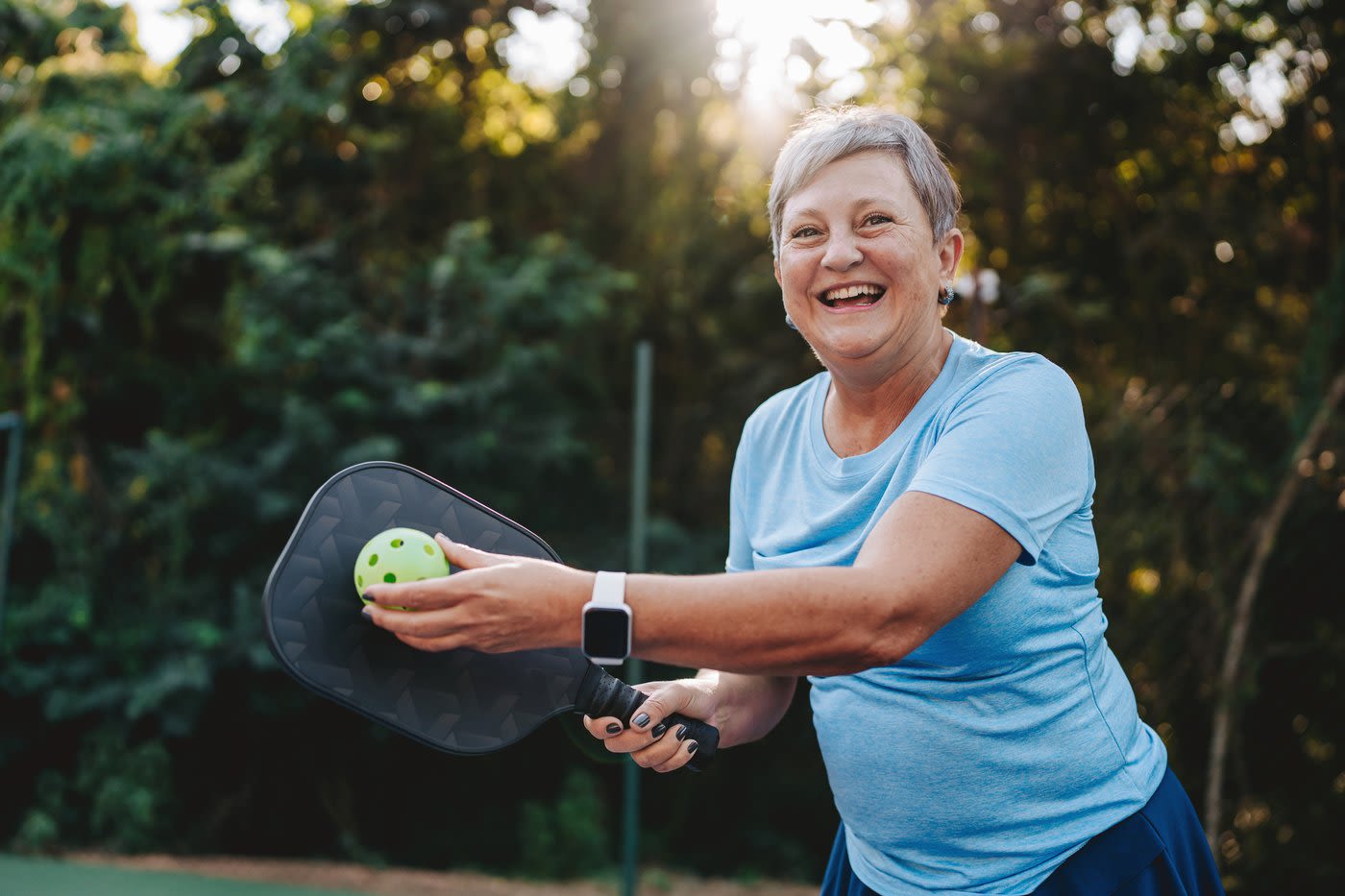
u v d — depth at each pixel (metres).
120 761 5.99
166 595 6.09
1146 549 4.38
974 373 1.35
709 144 7.18
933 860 1.40
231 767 6.33
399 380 6.26
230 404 6.51
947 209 1.37
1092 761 1.35
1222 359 5.88
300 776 6.39
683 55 6.85
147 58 6.84
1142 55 6.09
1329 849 4.27
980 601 1.27
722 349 6.98
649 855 6.46
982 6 6.25
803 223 1.34
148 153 6.29
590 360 6.87
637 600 1.02
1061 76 6.10
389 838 6.45
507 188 7.21
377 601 1.02
